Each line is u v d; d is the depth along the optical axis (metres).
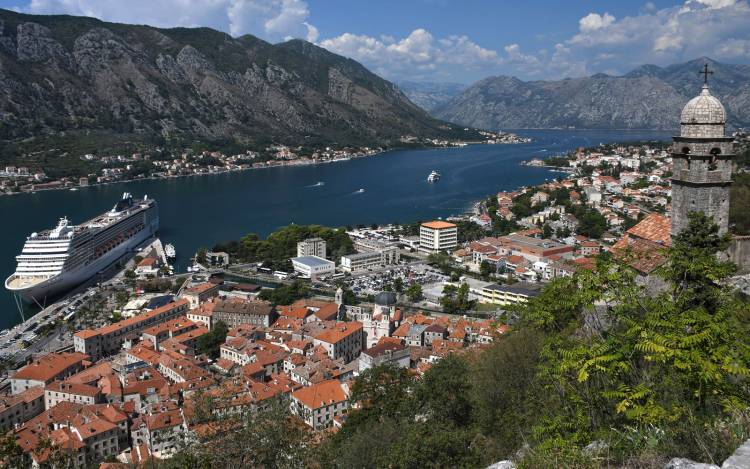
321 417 122.50
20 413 136.38
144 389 144.12
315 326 189.75
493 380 61.84
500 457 51.66
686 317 30.52
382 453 60.94
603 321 49.47
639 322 32.62
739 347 29.33
